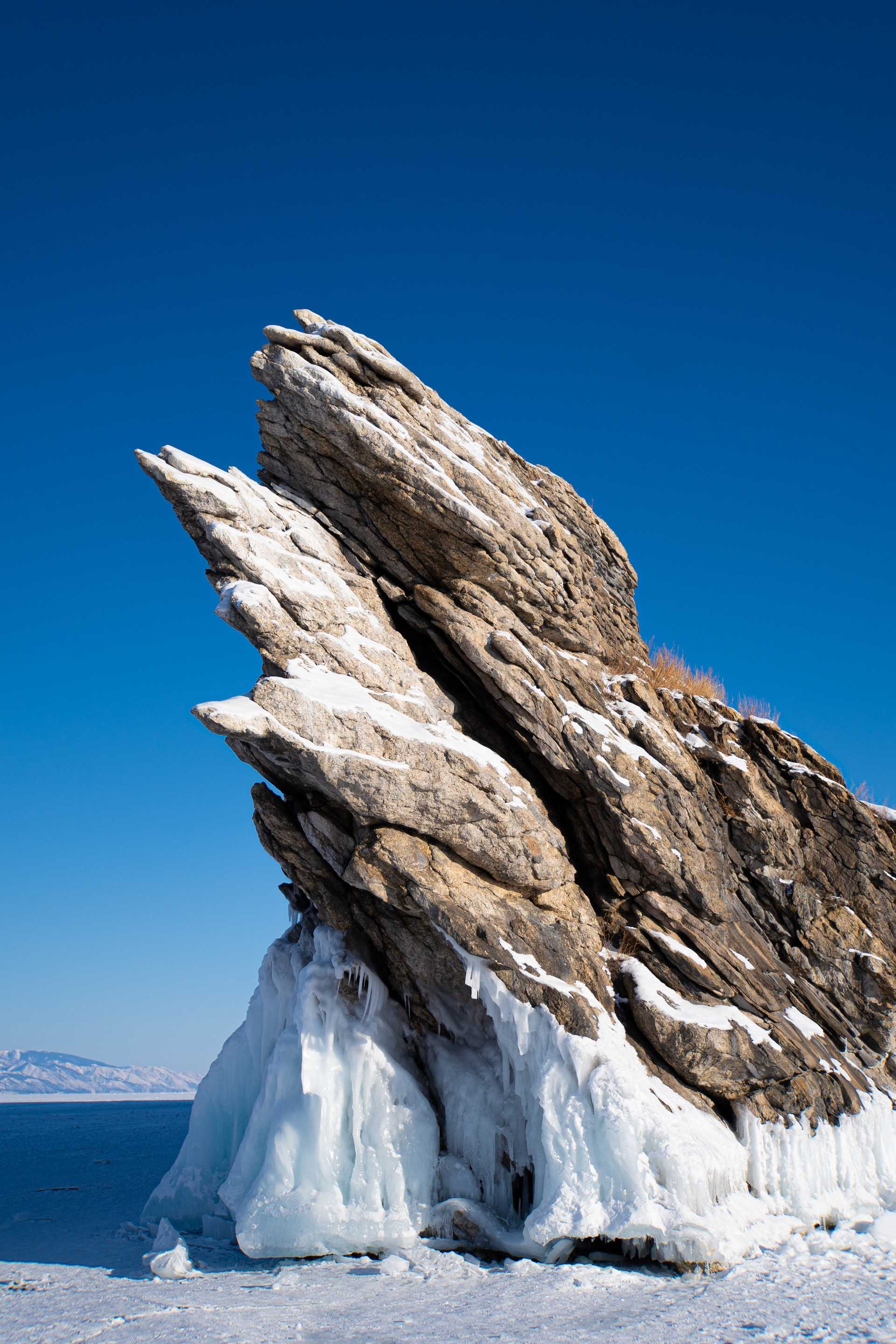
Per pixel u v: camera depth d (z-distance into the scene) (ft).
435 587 44.55
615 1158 32.27
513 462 49.93
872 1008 44.45
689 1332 23.90
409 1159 35.50
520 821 38.68
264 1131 37.27
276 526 41.68
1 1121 124.98
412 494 41.78
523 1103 35.81
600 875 43.24
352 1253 34.65
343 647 39.75
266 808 39.52
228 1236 39.17
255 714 34.71
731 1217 33.09
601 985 38.04
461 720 43.29
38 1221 43.55
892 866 47.65
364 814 36.35
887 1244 33.58
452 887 36.65
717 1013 38.81
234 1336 24.26
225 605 37.68
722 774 47.55
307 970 38.42
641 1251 32.22
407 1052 39.37
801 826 48.26
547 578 45.60
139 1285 31.09
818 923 45.91
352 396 41.47
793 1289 28.19
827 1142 38.65
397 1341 23.52
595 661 49.24
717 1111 37.47
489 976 36.17
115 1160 67.77
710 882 43.32
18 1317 26.78
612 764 42.86
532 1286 29.07
